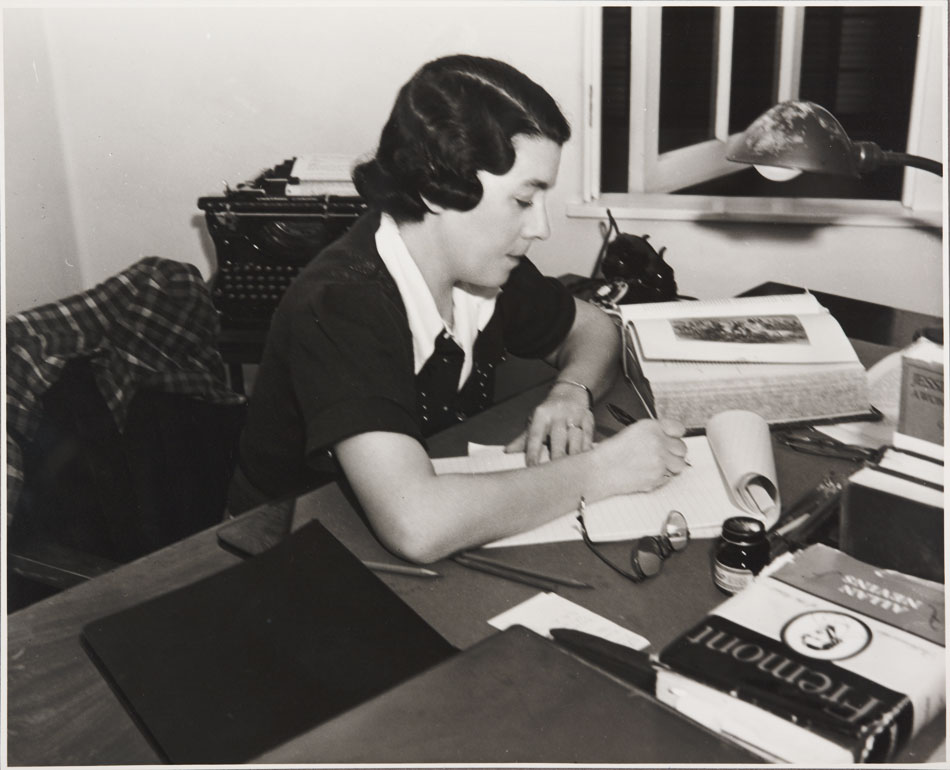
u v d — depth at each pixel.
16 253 2.29
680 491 1.12
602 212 2.36
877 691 0.72
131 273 1.29
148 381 1.28
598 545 1.04
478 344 1.45
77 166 2.52
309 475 1.33
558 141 1.17
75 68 2.44
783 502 1.10
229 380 2.18
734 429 1.16
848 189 2.33
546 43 2.29
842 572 0.87
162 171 2.55
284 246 2.05
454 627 0.92
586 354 1.44
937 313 2.21
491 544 1.05
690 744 0.70
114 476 1.24
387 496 1.03
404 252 1.25
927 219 2.15
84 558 1.13
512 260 1.25
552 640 0.83
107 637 0.88
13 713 0.81
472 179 1.14
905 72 2.27
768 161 1.31
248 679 0.83
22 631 0.92
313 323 1.14
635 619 0.92
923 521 0.85
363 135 2.51
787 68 2.44
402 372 1.15
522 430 1.32
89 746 0.78
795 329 1.35
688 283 2.38
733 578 0.94
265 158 2.55
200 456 1.34
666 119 2.50
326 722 0.73
